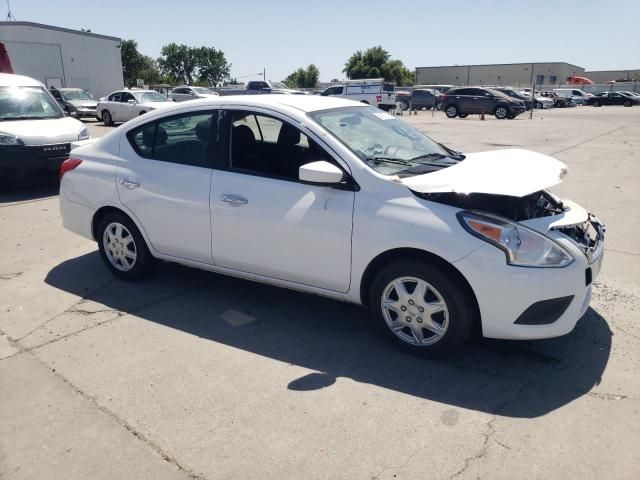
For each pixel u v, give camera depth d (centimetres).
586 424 286
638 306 429
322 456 265
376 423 290
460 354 361
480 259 315
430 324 344
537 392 316
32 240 616
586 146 1470
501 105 2794
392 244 337
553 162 390
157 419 295
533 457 262
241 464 261
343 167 359
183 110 432
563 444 271
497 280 314
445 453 266
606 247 577
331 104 422
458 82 8444
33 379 335
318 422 291
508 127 2202
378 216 341
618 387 319
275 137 389
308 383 329
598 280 484
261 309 434
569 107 4462
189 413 300
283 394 317
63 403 310
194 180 417
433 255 332
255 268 401
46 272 516
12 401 312
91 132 1903
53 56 3130
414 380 331
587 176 992
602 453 264
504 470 254
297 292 468
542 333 322
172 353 366
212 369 345
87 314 425
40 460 265
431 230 326
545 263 314
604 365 344
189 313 427
